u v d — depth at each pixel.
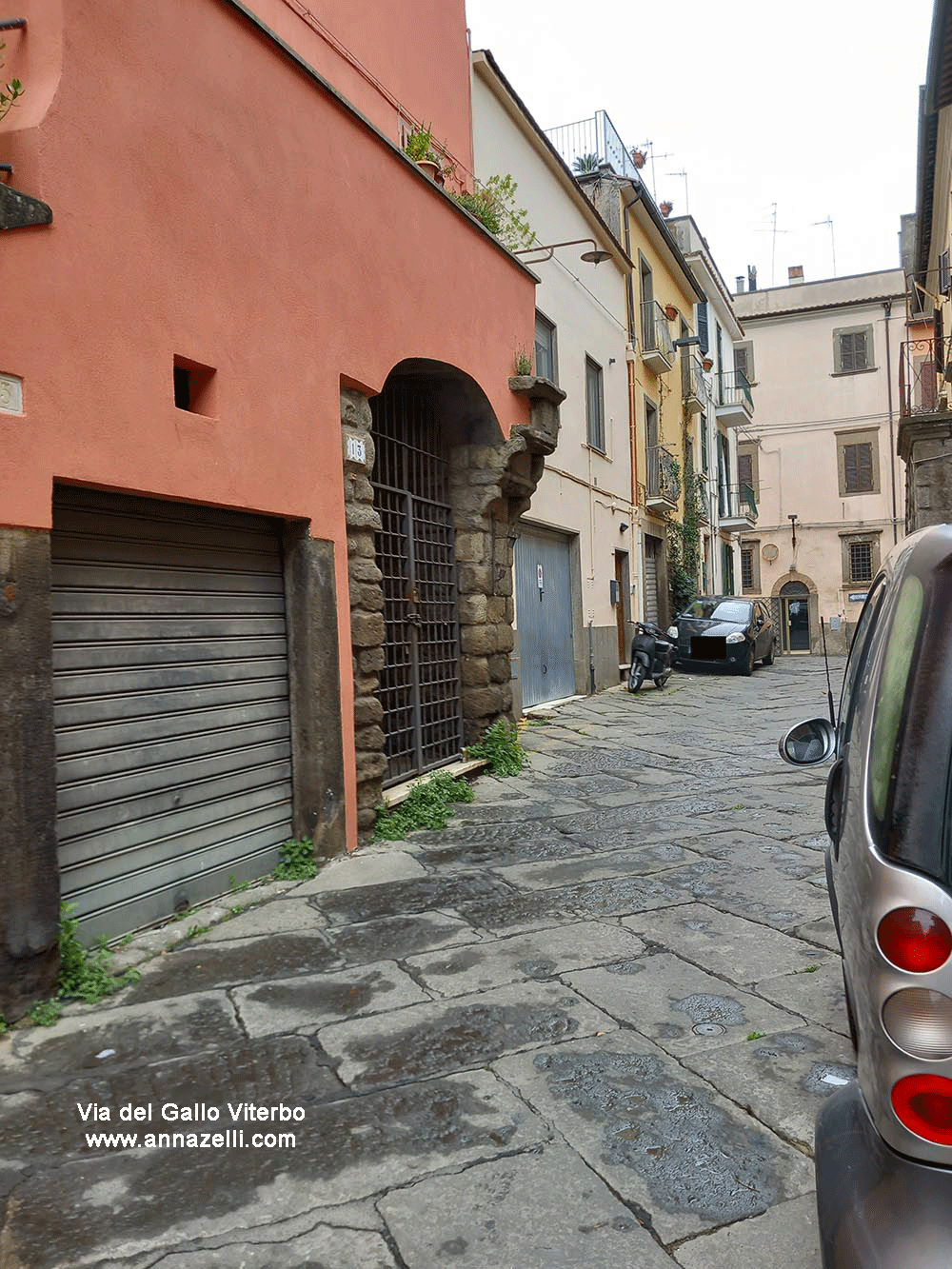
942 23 9.52
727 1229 2.31
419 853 5.88
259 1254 2.26
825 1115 1.79
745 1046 3.24
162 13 4.43
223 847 5.00
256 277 5.13
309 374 5.62
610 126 18.89
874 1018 1.58
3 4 3.96
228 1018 3.56
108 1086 3.07
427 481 8.29
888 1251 1.42
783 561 35.41
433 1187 2.50
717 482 28.70
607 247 16.56
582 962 4.04
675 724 11.60
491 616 8.78
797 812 6.83
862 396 34.41
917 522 13.38
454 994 3.74
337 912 4.77
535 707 13.04
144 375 4.27
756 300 36.31
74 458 3.86
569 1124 2.78
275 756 5.50
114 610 4.29
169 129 4.46
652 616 20.58
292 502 5.41
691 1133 2.72
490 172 11.52
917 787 1.64
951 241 15.38
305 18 7.30
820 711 12.73
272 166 5.30
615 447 17.00
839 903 2.26
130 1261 2.24
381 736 6.32
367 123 6.30
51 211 3.75
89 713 4.12
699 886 5.08
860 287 34.78
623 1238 2.29
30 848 3.58
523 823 6.61
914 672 1.76
